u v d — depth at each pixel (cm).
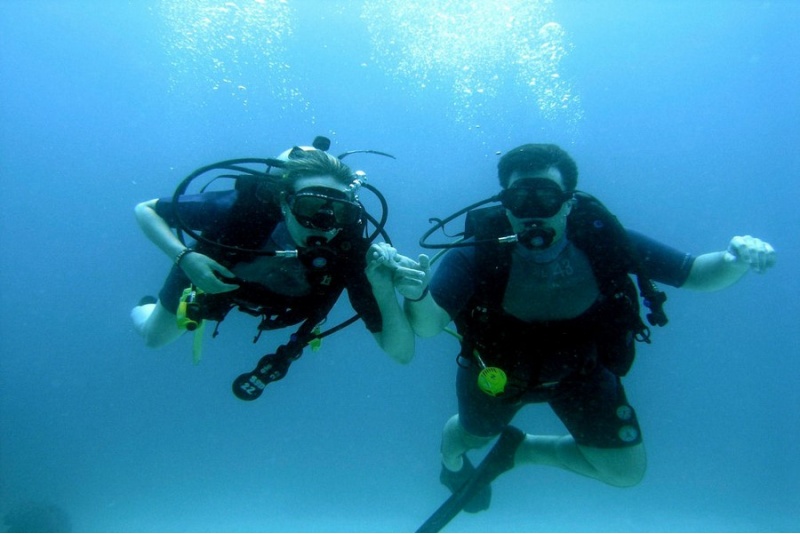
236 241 268
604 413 306
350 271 263
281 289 279
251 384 272
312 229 243
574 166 265
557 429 1231
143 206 280
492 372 277
